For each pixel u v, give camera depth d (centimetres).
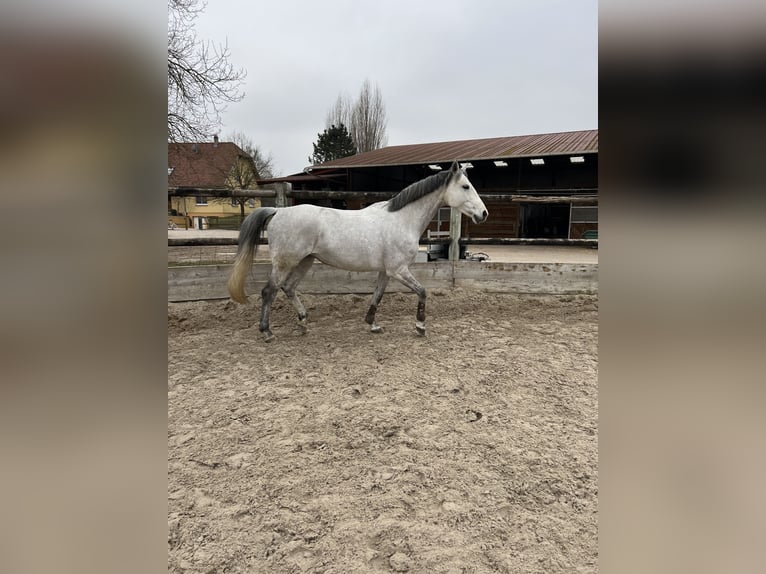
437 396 245
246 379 269
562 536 141
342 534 142
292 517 150
